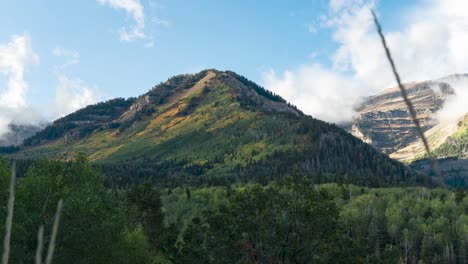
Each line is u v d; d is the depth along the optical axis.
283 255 33.16
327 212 34.09
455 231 126.31
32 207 33.38
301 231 33.00
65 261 31.45
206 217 37.81
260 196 35.12
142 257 45.19
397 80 2.31
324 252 33.06
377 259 40.66
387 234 147.50
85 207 34.22
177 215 139.12
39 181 34.75
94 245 32.38
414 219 153.75
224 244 33.94
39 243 1.72
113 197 42.22
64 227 30.88
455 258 113.56
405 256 126.25
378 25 2.21
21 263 28.11
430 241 131.62
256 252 33.31
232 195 38.56
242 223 33.62
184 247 36.97
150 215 70.06
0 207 31.53
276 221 33.22
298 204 33.47
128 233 45.28
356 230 117.75
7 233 1.88
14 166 1.99
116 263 35.22
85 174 41.34
